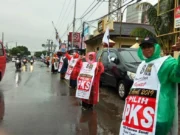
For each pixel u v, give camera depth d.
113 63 11.82
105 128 6.75
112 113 8.38
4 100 10.01
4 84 15.16
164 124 3.53
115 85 11.48
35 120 7.28
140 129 3.60
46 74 24.28
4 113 7.96
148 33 18.53
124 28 25.42
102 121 7.41
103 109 8.92
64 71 19.22
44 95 11.40
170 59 3.59
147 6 17.45
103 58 13.23
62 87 14.30
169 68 3.53
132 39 25.41
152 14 17.11
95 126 6.91
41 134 6.11
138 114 3.65
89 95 8.55
